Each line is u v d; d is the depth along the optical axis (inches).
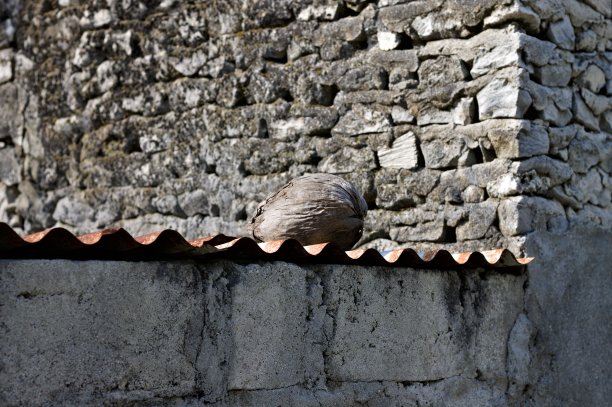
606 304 246.2
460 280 211.8
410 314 198.1
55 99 319.3
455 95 239.0
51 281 137.3
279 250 170.7
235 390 163.3
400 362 195.0
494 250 215.8
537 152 231.8
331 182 200.8
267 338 168.7
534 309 228.7
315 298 178.1
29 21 328.5
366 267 189.2
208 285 159.5
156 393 150.4
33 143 326.3
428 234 241.3
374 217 250.5
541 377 229.0
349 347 184.2
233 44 276.5
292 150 264.7
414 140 244.8
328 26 260.2
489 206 231.5
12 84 333.4
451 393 207.9
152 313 150.3
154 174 292.2
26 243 135.3
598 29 256.7
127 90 299.4
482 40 235.1
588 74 250.7
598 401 240.2
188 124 285.3
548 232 233.0
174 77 288.8
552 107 237.9
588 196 247.9
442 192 239.9
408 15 247.1
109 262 144.9
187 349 155.4
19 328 133.5
